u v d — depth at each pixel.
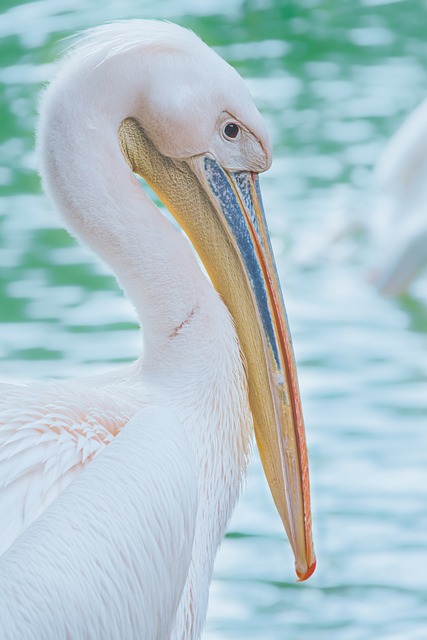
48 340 16.52
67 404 7.60
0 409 7.47
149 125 8.31
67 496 6.79
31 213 20.62
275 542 12.52
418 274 19.78
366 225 20.67
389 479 13.49
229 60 28.14
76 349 16.23
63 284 18.33
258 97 26.11
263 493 13.31
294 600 11.68
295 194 21.84
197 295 8.20
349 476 13.55
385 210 20.58
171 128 8.27
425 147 20.34
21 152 23.08
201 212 8.56
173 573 7.13
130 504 6.85
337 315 18.28
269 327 8.53
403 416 14.81
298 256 20.30
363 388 15.60
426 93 26.09
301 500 8.51
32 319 17.17
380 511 12.95
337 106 25.55
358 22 29.94
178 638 7.90
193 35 8.40
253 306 8.55
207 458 8.05
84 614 6.44
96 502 6.77
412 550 12.36
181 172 8.50
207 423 8.09
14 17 28.47
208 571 8.17
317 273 20.02
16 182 21.83
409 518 12.84
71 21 28.33
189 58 8.24
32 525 6.64
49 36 27.39
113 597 6.62
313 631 11.18
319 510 12.98
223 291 8.62
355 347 17.00
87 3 29.44
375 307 18.84
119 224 8.14
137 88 8.17
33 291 18.09
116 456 7.03
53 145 8.14
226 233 8.55
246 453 8.42
